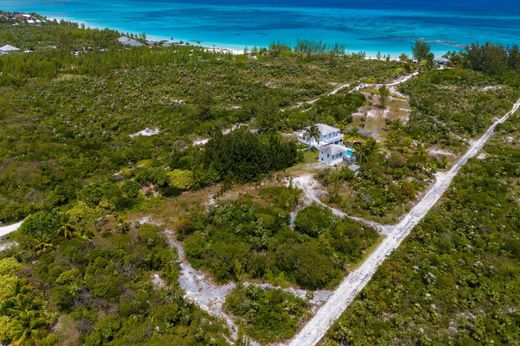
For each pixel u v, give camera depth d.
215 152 81.25
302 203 71.94
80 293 49.94
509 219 66.69
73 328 46.25
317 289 53.34
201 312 48.94
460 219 66.56
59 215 63.72
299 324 47.91
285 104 127.94
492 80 151.12
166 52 182.50
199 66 166.00
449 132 103.06
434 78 151.75
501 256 58.69
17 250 57.50
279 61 185.50
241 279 55.12
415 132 100.44
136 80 143.00
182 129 103.19
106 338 44.59
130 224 65.44
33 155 83.94
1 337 43.88
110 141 97.06
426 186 78.00
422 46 188.25
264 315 48.19
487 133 105.56
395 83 153.38
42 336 44.56
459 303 49.88
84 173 80.75
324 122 107.56
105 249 57.16
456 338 44.97
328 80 158.00
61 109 113.69
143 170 79.44
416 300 50.00
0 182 74.81
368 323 46.78
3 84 129.00
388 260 57.44
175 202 72.88
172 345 43.19
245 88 138.38
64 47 183.88
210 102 121.31
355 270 56.59
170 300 49.84
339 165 85.56
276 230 63.47
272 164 82.94
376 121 112.12
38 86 131.12
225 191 76.12
